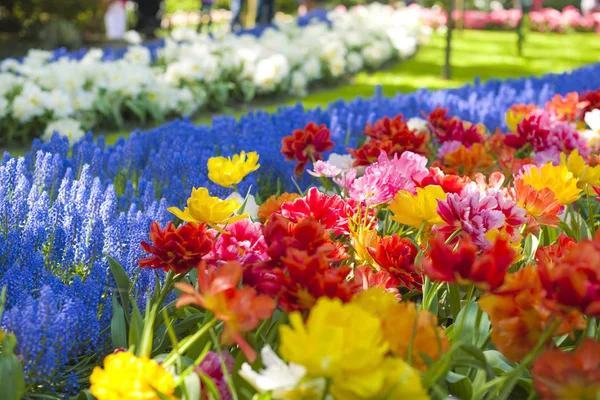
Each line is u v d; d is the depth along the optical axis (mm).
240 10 15016
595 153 3541
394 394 1176
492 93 6164
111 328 1786
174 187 2896
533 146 3301
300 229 1565
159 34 18531
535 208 2010
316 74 9867
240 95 8844
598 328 1713
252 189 3029
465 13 24141
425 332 1372
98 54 7570
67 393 1785
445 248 1377
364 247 1896
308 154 2998
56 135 3578
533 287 1457
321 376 1174
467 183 2014
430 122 3744
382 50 12680
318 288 1445
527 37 20438
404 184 2127
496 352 1719
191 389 1400
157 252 1727
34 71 6668
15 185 2559
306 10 29891
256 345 1562
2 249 2047
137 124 7270
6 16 14656
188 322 1820
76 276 1914
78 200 2396
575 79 7746
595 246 1402
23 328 1575
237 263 1359
